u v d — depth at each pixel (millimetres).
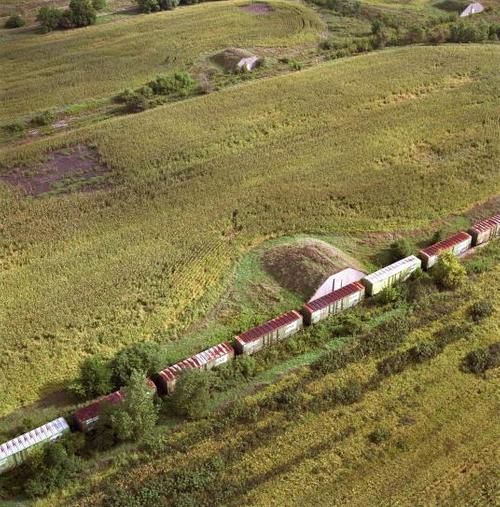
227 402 33938
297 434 32188
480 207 50094
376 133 59719
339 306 39344
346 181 52688
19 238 46250
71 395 34344
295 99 66062
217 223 47719
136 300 40625
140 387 31562
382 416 33062
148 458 30953
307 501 29062
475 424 32562
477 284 41906
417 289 41062
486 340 37594
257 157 56344
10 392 34406
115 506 28766
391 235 46938
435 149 57344
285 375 35531
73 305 40094
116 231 47031
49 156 57250
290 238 46562
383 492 29406
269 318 39312
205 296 41031
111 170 55094
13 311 39562
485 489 29469
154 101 66812
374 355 36656
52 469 29641
